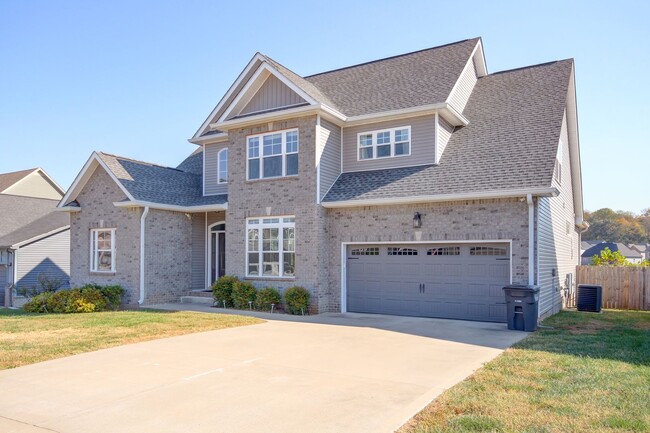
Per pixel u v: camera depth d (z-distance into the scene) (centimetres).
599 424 561
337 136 1789
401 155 1691
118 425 589
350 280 1680
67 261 2614
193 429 573
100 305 1783
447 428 554
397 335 1191
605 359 896
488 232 1427
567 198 2030
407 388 724
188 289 2044
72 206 2053
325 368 852
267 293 1669
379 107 1733
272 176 1759
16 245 2378
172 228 1991
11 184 3641
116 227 1952
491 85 2000
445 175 1545
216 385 750
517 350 990
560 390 692
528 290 1253
